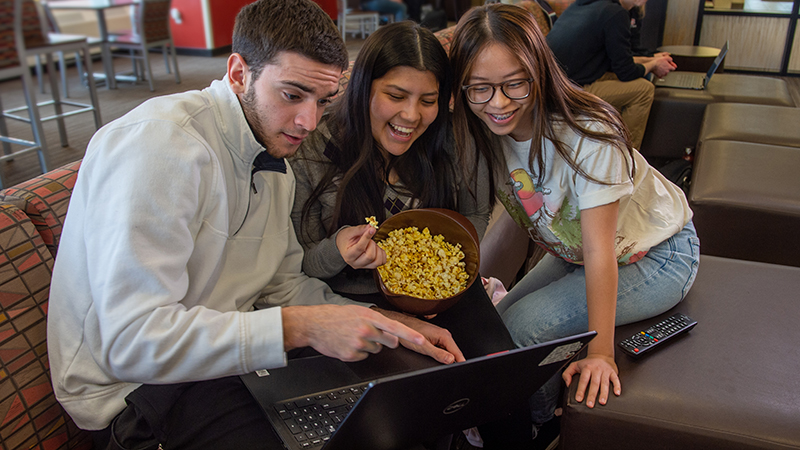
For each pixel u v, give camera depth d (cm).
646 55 377
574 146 125
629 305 139
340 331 95
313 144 129
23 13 337
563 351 100
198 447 98
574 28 324
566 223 141
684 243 147
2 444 95
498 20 117
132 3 488
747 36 529
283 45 96
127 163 93
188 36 654
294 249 132
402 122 121
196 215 102
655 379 121
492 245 215
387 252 127
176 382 95
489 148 137
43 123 427
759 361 125
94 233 93
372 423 87
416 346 119
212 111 107
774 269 159
